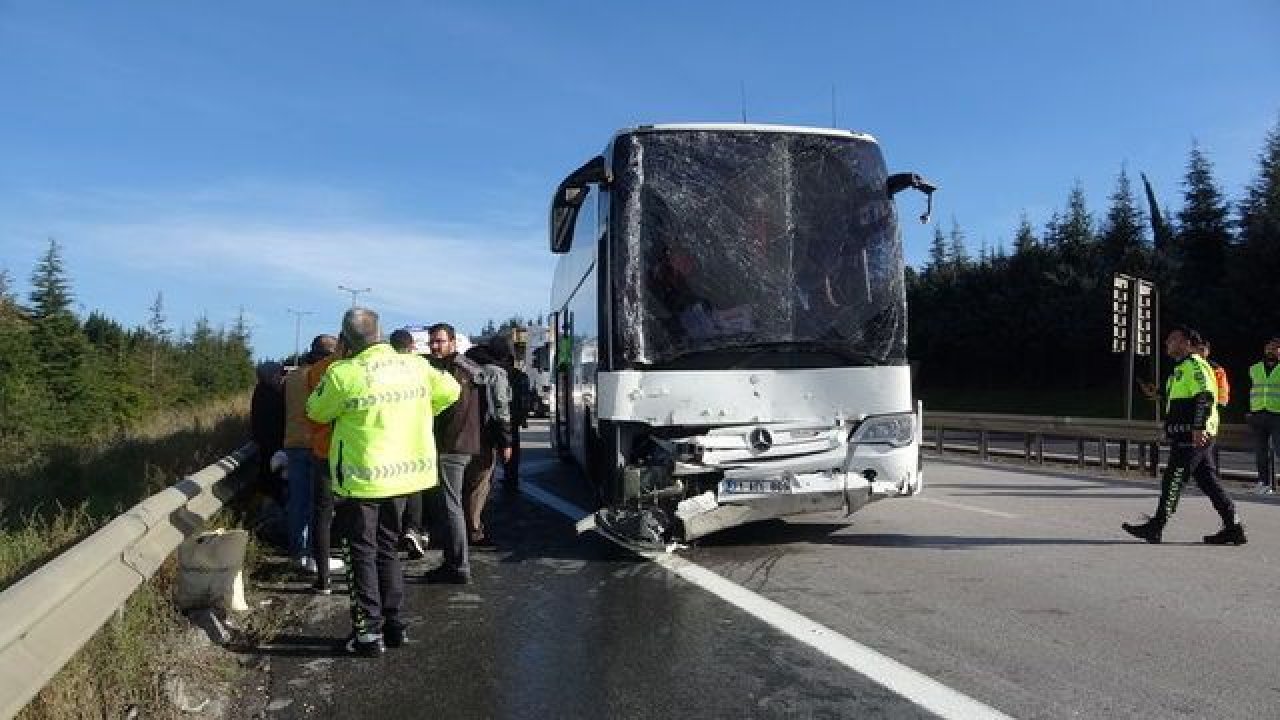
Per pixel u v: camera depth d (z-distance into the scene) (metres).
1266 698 4.77
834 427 8.27
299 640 6.02
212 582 6.04
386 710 4.82
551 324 17.80
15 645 3.77
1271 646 5.60
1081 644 5.66
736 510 8.11
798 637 5.89
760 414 8.14
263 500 9.26
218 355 67.31
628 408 8.08
